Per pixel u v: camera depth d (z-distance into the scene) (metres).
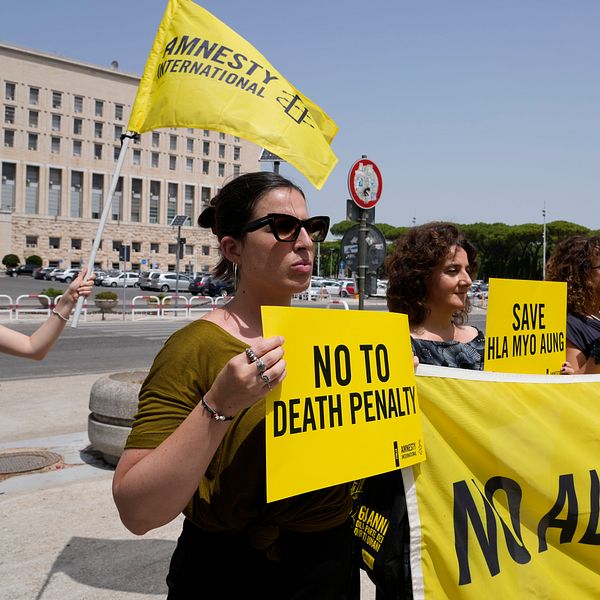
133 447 1.42
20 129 75.06
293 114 2.39
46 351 2.88
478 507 2.04
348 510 1.73
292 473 1.46
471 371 2.15
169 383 1.47
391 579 1.94
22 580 3.32
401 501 1.96
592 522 2.27
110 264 81.50
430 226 2.84
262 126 2.35
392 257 2.95
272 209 1.63
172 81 2.52
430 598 1.91
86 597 3.16
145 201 83.81
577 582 2.24
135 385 5.11
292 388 1.48
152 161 84.19
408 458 1.79
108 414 5.05
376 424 1.69
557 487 2.25
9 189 75.44
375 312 1.75
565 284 3.17
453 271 2.77
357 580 1.97
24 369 10.90
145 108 2.65
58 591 3.21
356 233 9.07
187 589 1.62
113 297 23.77
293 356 1.50
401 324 1.84
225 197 1.68
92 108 79.69
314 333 1.55
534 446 2.22
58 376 10.17
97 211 81.06
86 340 16.11
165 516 1.36
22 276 68.38
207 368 1.50
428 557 1.93
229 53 2.46
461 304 2.83
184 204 87.12
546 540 2.22
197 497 1.55
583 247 3.41
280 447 1.44
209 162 88.81
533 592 2.10
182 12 2.57
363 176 8.89
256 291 1.66
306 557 1.62
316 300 38.72
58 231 78.12
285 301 1.69
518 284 2.90
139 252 83.50
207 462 1.34
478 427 2.11
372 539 1.98
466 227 83.81
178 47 2.54
